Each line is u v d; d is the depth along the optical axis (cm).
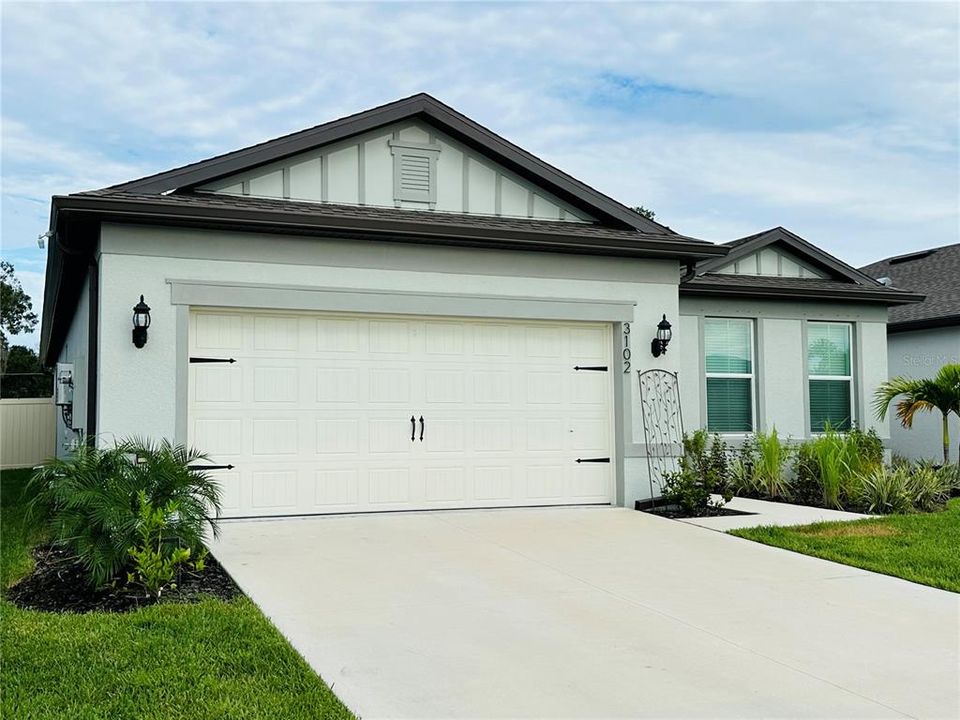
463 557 780
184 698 439
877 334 1486
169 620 563
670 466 1107
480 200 1096
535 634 566
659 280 1120
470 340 1043
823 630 584
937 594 683
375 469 994
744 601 654
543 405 1073
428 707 442
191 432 922
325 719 418
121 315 887
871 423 1468
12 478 1658
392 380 1005
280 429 957
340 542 834
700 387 1356
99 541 639
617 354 1099
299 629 564
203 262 920
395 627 573
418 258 1007
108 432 875
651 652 534
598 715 436
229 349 941
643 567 758
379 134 1055
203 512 704
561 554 803
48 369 2466
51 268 1190
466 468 1034
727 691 472
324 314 979
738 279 1396
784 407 1409
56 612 596
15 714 416
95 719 412
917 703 458
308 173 1022
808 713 443
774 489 1209
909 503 1089
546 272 1065
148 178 931
